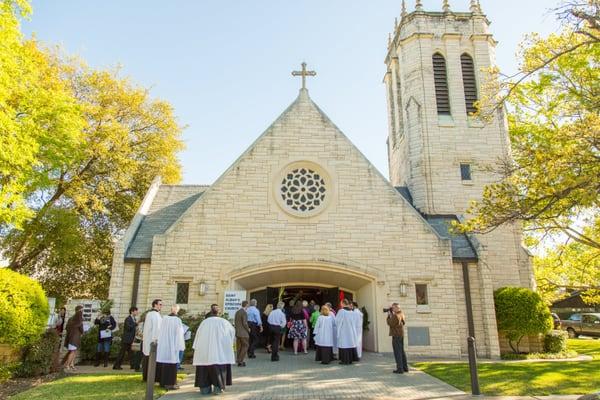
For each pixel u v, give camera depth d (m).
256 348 21.47
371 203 20.81
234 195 20.42
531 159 13.29
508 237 24.66
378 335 19.30
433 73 28.59
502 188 13.04
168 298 18.98
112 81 31.30
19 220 16.53
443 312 19.67
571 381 12.85
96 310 18.25
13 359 14.05
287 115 21.83
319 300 23.50
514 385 12.23
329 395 11.02
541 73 20.17
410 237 20.48
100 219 30.95
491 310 20.05
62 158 20.97
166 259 19.39
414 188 26.98
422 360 17.88
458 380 12.92
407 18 30.11
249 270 19.52
